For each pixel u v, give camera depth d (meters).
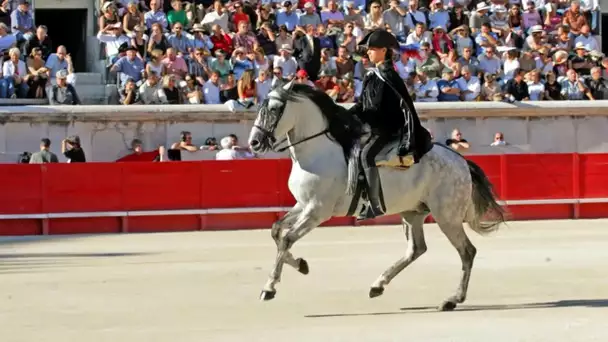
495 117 24.91
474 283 12.99
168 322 10.48
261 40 24.41
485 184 11.71
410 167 11.22
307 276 13.70
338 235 19.03
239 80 23.38
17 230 20.20
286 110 10.94
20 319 10.74
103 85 23.53
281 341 9.45
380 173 11.09
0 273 14.20
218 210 20.75
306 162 11.07
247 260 15.47
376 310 11.14
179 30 23.86
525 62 25.86
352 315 10.84
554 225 20.69
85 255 16.31
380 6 25.73
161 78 23.36
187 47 23.89
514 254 15.89
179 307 11.40
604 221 21.45
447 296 12.01
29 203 20.22
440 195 11.34
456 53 25.17
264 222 21.00
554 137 25.27
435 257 15.52
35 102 22.98
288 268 14.45
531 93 25.33
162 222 20.69
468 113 24.66
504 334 9.72
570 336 9.59
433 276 13.61
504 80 25.52
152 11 24.50
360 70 24.06
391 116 11.17
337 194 11.06
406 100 11.16
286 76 23.50
